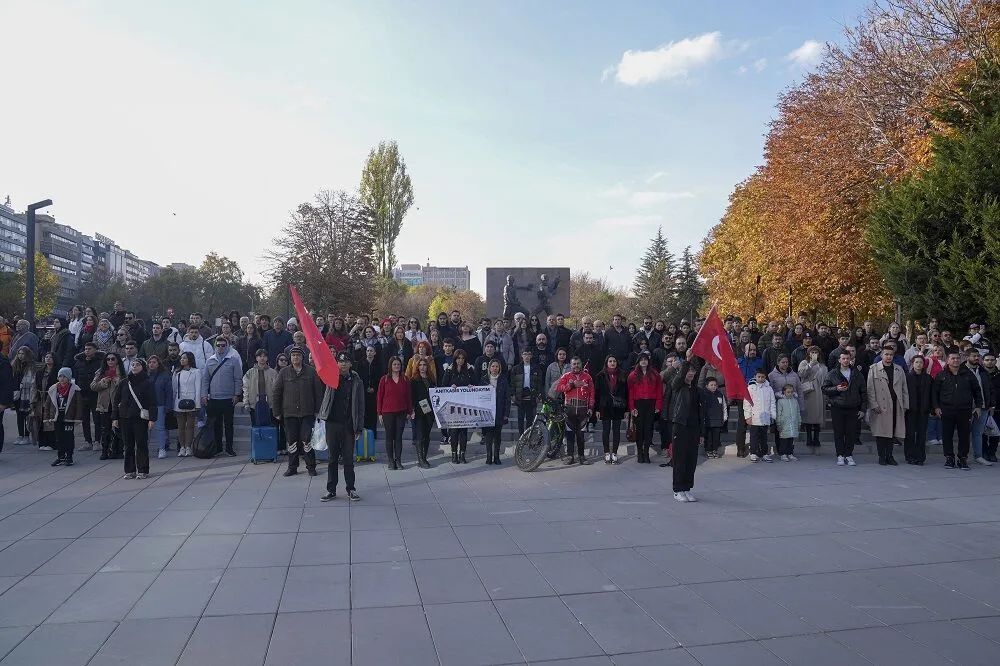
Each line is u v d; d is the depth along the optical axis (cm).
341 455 862
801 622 484
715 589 549
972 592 546
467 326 1396
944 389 1105
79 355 1230
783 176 2722
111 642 446
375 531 715
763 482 988
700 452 1260
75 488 919
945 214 1524
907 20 2008
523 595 533
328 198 4631
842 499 878
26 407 1278
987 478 1021
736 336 1612
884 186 1916
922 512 810
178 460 1128
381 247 6569
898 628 475
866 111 2119
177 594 532
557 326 1521
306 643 445
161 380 1136
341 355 866
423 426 1092
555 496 892
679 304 5494
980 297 1422
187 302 7700
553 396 1147
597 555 637
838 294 2545
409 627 470
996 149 1463
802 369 1265
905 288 1608
